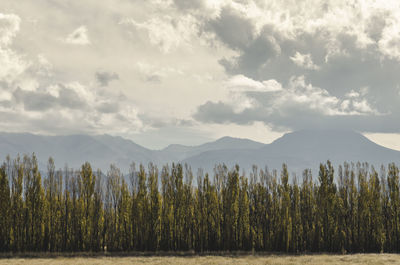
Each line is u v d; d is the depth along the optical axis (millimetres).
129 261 63938
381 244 82000
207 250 82562
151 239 81688
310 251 83188
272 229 84062
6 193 77125
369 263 57062
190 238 83438
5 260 66188
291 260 62500
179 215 83812
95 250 79812
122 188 83625
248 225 83875
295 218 83688
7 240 76312
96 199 81312
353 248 83062
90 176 82250
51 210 80062
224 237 83062
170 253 79500
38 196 79375
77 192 81375
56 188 81312
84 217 80812
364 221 83625
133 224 82250
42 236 78688
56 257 72562
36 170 80000
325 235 83750
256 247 83250
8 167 78312
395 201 83625
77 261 64438
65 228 79438
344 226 84062
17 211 77812
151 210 82562
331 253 81375
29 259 68750
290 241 82375
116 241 81438
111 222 81688
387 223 83562
